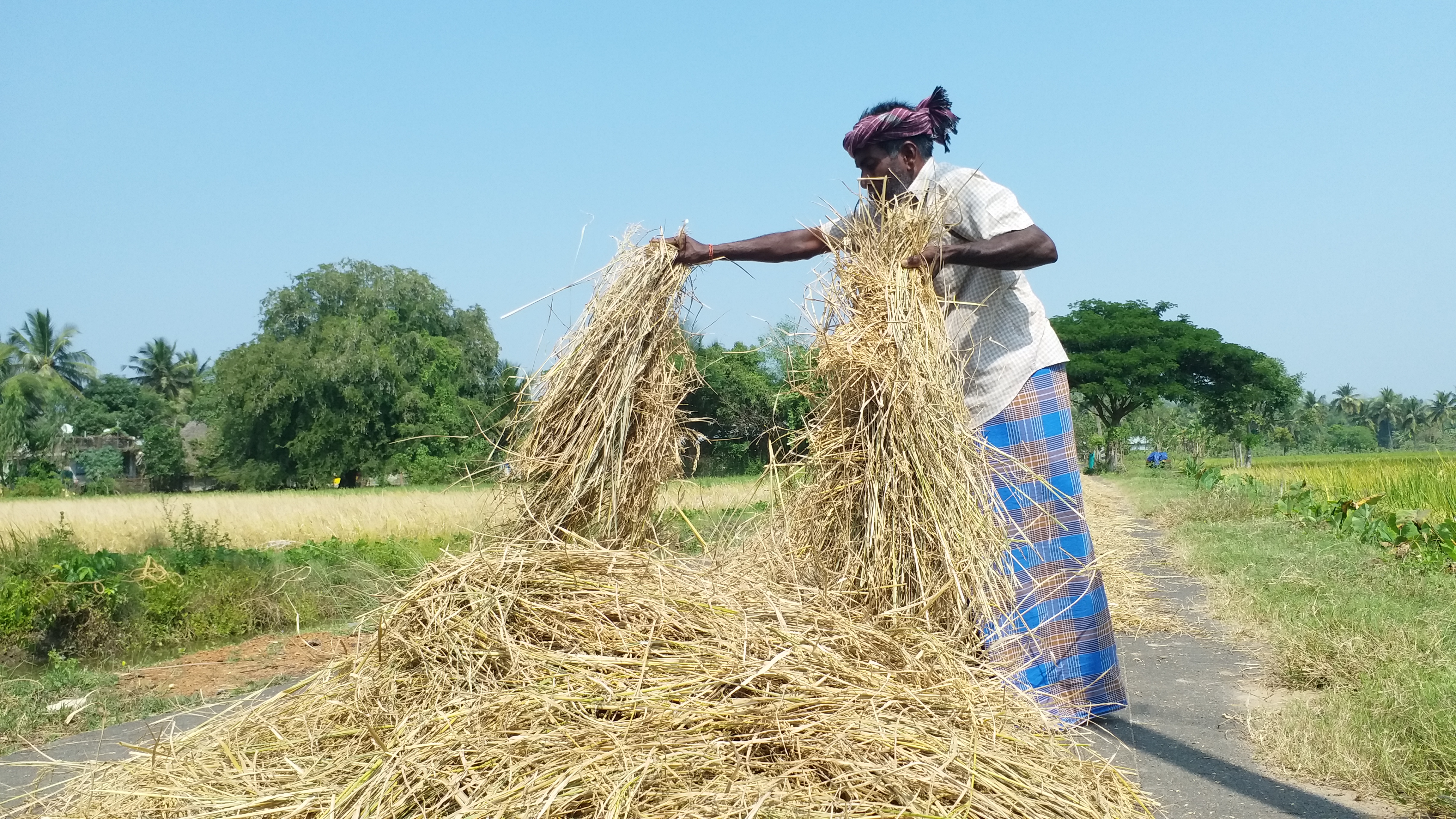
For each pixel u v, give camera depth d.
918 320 3.35
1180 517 13.21
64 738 4.42
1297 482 18.69
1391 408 135.88
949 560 3.15
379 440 51.91
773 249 3.70
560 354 3.54
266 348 52.00
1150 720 3.60
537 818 1.96
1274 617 5.18
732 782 2.12
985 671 2.92
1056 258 3.44
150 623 8.53
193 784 2.44
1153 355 50.28
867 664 2.75
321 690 2.91
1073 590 3.48
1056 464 3.53
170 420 94.06
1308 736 3.16
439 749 2.27
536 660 2.59
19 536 12.45
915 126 3.55
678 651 2.66
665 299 3.60
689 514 4.39
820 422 3.58
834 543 3.49
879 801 2.13
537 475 3.46
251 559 10.51
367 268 59.84
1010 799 2.19
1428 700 3.20
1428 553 7.56
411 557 11.35
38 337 82.62
